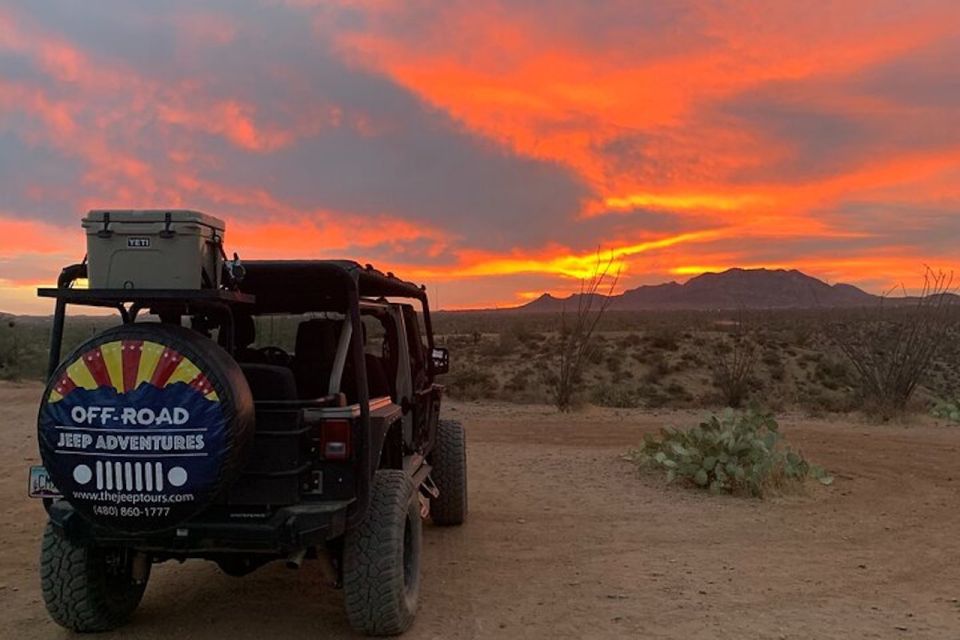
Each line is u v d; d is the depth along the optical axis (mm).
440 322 75562
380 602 5414
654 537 8430
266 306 6832
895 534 8602
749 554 7793
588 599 6445
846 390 27031
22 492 10445
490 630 5758
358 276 5660
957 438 15695
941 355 31969
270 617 6086
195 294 4848
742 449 10711
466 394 23812
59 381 4754
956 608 6281
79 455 4719
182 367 4695
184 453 4664
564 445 14602
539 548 7996
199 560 7695
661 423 17688
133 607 5965
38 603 6371
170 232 4879
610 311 114750
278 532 4965
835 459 13312
